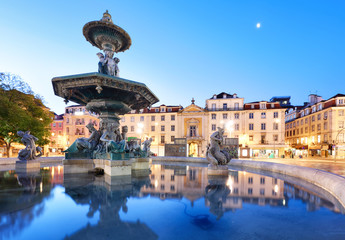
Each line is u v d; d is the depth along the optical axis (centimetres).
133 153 827
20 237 191
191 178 564
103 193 366
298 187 441
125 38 844
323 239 195
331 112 3906
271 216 257
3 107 1412
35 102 1889
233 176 615
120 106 769
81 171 673
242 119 4278
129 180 513
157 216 251
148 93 789
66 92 691
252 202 318
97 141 759
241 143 4197
